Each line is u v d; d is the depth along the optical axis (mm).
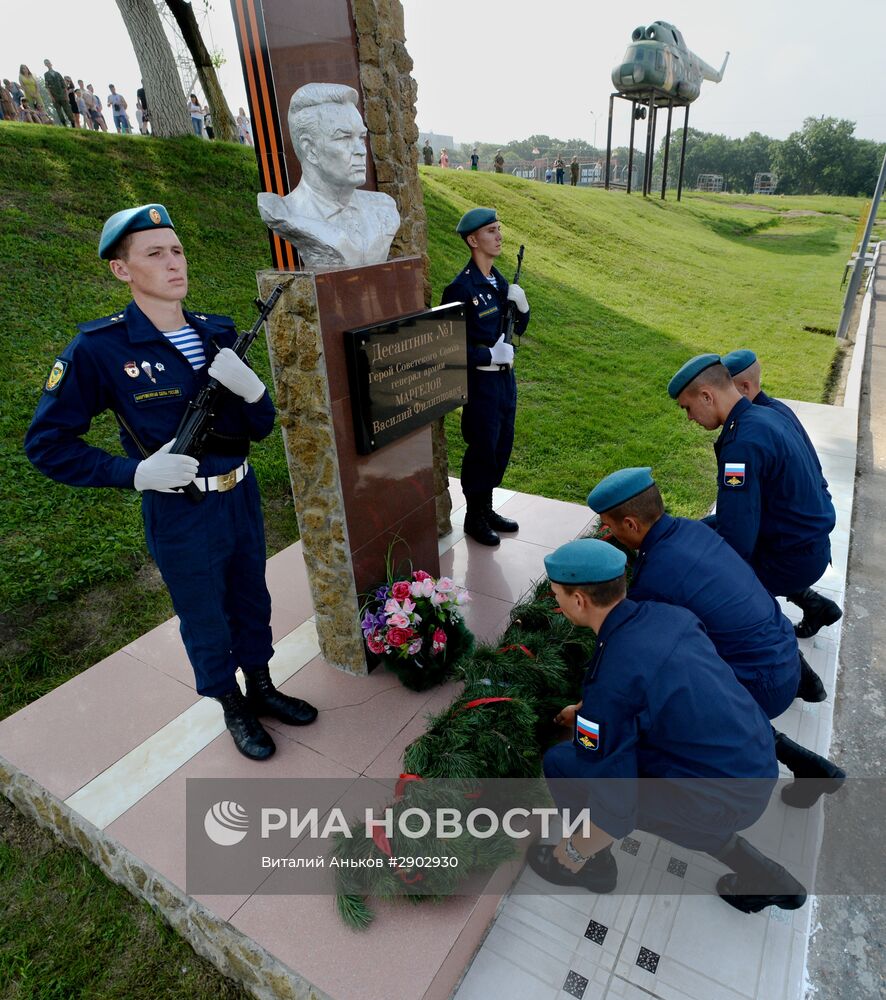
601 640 2133
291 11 2662
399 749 2787
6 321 5586
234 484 2465
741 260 18547
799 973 2203
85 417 2186
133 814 2537
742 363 3346
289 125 2670
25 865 2635
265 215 2631
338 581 3061
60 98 13789
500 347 3932
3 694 3340
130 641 3719
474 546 4379
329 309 2611
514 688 2695
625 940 2301
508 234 13203
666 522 2541
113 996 2211
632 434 6836
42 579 3969
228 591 2699
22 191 7137
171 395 2246
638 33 21812
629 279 13469
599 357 9180
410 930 2121
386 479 3160
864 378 8859
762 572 3217
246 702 2830
